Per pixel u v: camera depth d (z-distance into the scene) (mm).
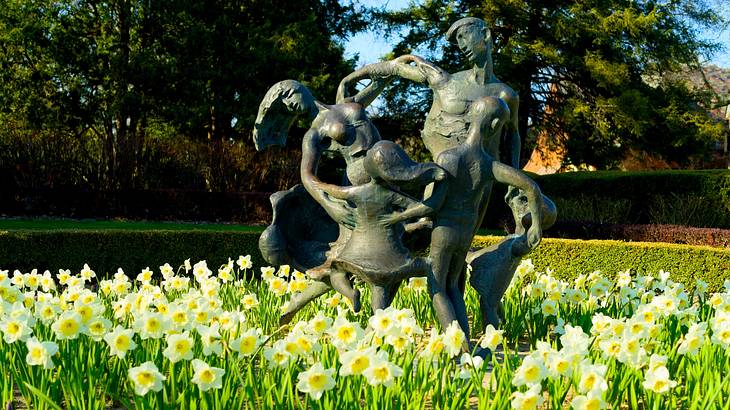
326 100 21172
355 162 4840
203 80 20906
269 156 18844
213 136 22391
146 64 20641
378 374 2926
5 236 9141
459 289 5168
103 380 3680
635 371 3451
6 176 16406
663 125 24688
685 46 24750
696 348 3615
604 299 5738
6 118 22500
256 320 5535
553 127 25641
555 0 24312
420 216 4406
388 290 4547
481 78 4902
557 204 17344
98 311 3510
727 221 15531
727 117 29062
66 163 16844
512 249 4859
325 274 4668
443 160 4480
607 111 23859
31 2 22250
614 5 24422
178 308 3510
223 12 21781
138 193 17141
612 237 14797
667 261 9945
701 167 26000
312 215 5008
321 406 3037
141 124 22750
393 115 25906
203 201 17328
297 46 21031
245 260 6102
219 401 3051
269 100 5215
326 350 3525
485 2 24156
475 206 4582
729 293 5172
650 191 16422
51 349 3162
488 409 3014
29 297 4344
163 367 3572
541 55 24062
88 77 22172
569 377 3205
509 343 5289
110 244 9703
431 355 3326
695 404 3174
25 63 23219
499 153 5164
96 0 22812
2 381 3500
